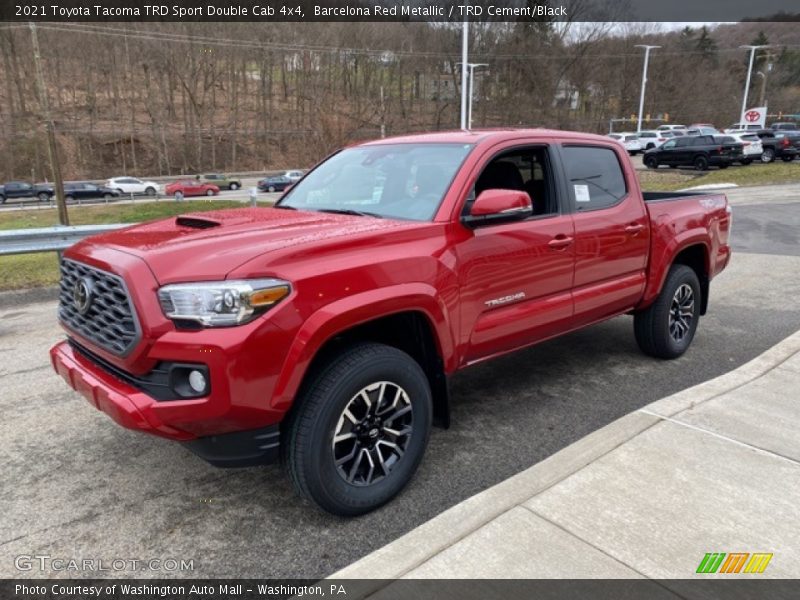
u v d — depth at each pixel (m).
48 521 3.07
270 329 2.62
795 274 9.12
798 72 92.19
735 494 3.06
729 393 4.30
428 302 3.19
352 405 3.04
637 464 3.34
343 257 2.93
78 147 71.81
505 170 4.07
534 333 4.02
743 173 27.56
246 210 3.99
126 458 3.70
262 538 2.94
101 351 2.90
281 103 85.38
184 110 76.88
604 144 4.70
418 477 3.46
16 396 4.66
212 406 2.58
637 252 4.70
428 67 68.38
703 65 81.38
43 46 75.19
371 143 4.56
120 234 3.31
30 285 8.67
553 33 67.19
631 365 5.26
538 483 3.16
